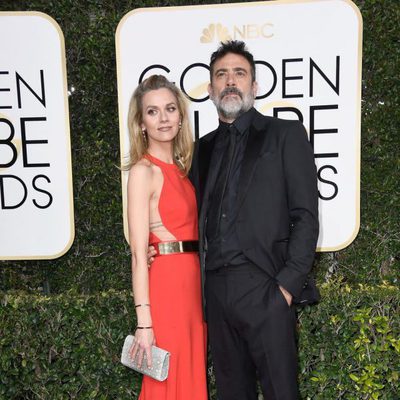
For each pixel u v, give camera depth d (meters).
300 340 2.22
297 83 2.38
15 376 2.29
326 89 2.36
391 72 2.43
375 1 2.39
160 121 1.75
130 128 1.81
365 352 2.17
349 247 2.54
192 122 2.44
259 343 1.70
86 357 2.28
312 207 1.67
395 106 2.46
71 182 2.53
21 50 2.46
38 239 2.56
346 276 2.57
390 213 2.51
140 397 1.87
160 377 1.68
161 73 2.42
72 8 2.54
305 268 1.63
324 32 2.33
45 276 2.72
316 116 2.38
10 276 2.71
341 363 2.20
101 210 2.63
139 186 1.73
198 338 1.83
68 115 2.49
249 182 1.71
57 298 2.32
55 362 2.30
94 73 2.56
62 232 2.56
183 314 1.77
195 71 2.41
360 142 2.40
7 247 2.57
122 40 2.40
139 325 1.72
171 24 2.38
